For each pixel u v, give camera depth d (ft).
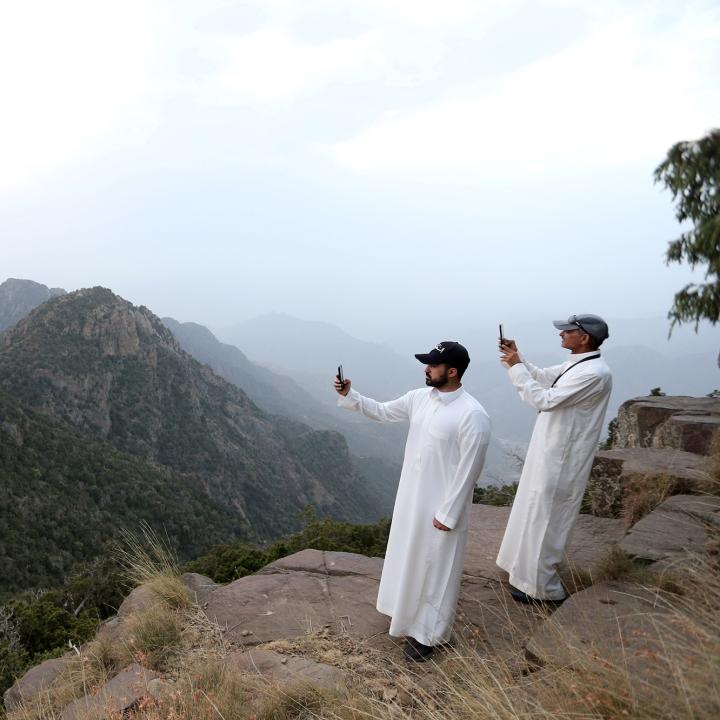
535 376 13.85
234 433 451.53
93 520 203.51
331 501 479.00
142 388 396.16
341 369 12.14
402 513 11.30
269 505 398.21
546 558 12.00
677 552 12.10
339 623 12.04
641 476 17.11
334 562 15.20
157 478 263.90
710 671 5.83
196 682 9.57
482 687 7.44
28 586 157.28
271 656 10.66
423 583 10.64
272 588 13.74
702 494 15.88
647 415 26.53
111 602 98.32
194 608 13.17
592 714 6.18
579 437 11.86
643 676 6.77
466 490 10.43
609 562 11.98
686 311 20.13
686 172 18.02
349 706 8.39
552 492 11.94
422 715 8.36
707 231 17.60
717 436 19.53
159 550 15.38
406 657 10.60
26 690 11.96
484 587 13.19
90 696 9.94
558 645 8.47
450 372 10.78
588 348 12.13
